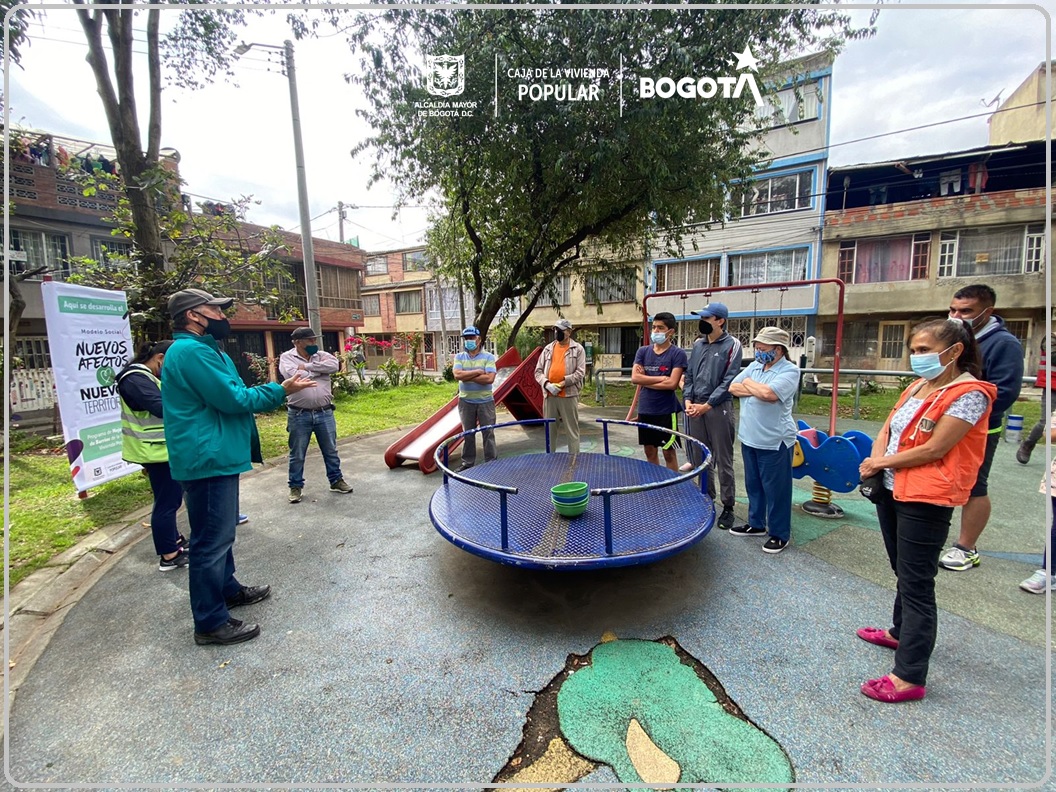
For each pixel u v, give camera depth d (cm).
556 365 486
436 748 177
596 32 655
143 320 609
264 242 829
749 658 220
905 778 159
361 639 243
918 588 190
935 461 185
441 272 1273
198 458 229
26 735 188
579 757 171
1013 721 180
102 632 254
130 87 616
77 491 444
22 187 1106
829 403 977
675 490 343
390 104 808
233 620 250
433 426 621
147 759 176
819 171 1564
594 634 240
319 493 477
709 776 162
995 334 282
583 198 815
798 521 376
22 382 829
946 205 1421
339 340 2323
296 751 178
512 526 287
